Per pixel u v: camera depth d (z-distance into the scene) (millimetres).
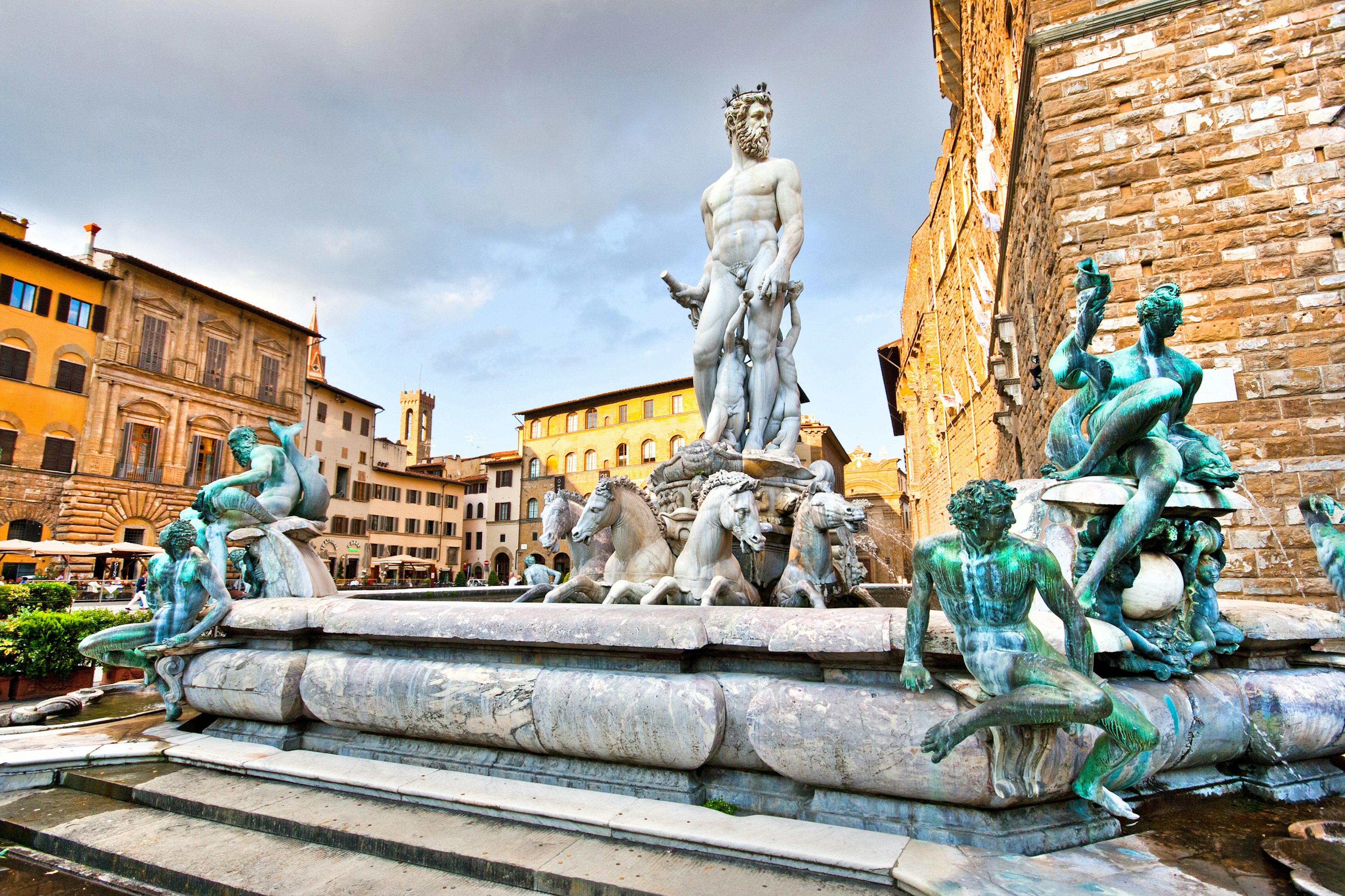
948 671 3215
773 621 3570
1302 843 2926
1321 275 8156
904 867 2793
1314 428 7930
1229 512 3768
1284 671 3869
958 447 29766
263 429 46969
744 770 3654
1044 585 2791
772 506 6984
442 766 4152
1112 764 2820
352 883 3057
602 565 6879
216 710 4953
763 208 8086
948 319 30188
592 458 56438
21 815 3906
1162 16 9227
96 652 5055
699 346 8086
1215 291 8555
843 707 3201
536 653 4070
